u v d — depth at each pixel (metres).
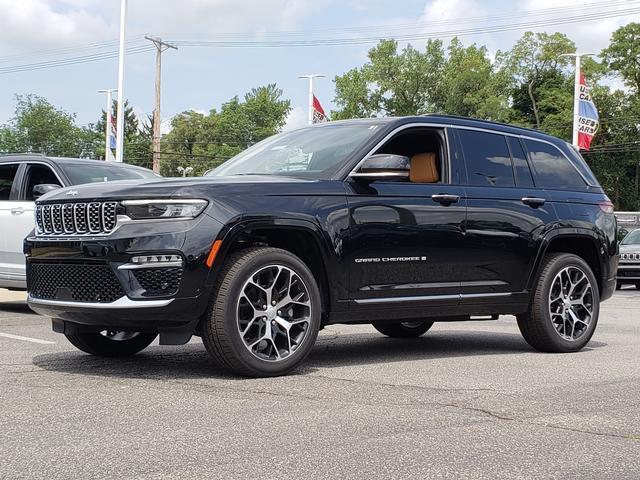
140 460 3.37
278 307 5.40
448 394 4.84
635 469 3.34
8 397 4.62
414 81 76.62
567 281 7.04
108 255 5.12
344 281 5.71
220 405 4.45
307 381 5.23
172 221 5.10
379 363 6.17
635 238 21.16
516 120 74.94
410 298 6.05
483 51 75.81
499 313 6.66
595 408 4.49
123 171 10.37
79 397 4.64
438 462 3.38
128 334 6.34
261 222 5.29
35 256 5.55
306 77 43.31
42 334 7.82
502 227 6.59
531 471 3.29
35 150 69.44
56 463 3.32
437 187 6.27
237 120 112.75
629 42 67.56
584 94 32.41
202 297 5.08
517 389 5.04
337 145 6.13
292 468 3.27
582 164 7.61
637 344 7.69
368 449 3.57
